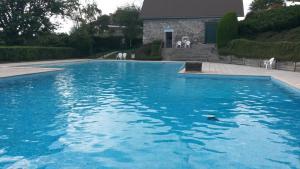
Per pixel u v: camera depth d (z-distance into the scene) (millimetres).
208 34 39656
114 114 8773
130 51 40031
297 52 20844
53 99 11133
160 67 26609
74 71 22953
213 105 10141
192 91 13102
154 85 15008
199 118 8375
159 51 36375
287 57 21312
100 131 7090
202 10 40656
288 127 7535
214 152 5762
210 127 7484
